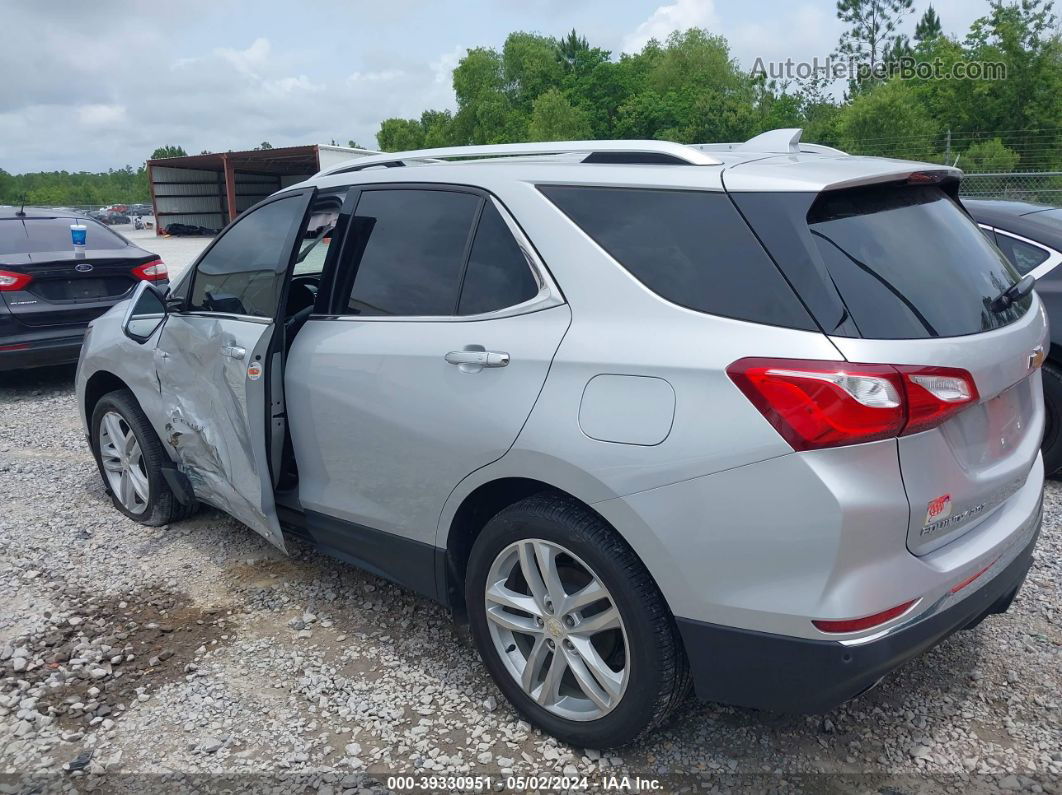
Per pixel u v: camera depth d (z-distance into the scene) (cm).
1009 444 260
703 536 220
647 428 227
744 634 221
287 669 315
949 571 225
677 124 6531
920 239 246
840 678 213
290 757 267
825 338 210
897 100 3847
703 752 265
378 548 313
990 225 505
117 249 816
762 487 212
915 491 214
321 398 320
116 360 431
